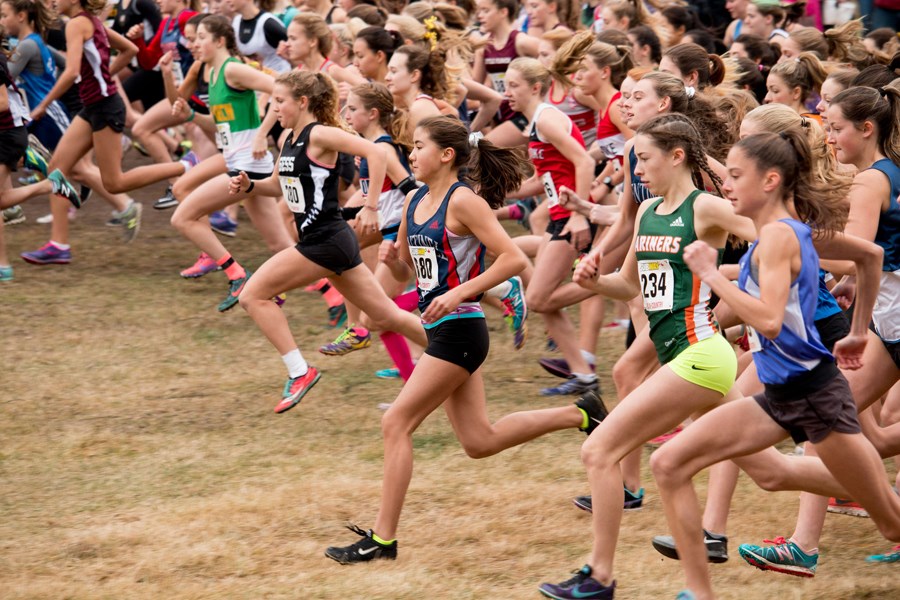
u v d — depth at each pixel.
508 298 24.88
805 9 37.53
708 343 14.94
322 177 21.84
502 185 17.61
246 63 30.75
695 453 14.30
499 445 17.70
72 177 35.97
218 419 23.52
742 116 20.33
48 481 20.22
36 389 25.06
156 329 29.47
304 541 17.70
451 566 16.77
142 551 17.30
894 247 16.53
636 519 18.59
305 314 31.44
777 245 13.41
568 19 37.12
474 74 38.38
